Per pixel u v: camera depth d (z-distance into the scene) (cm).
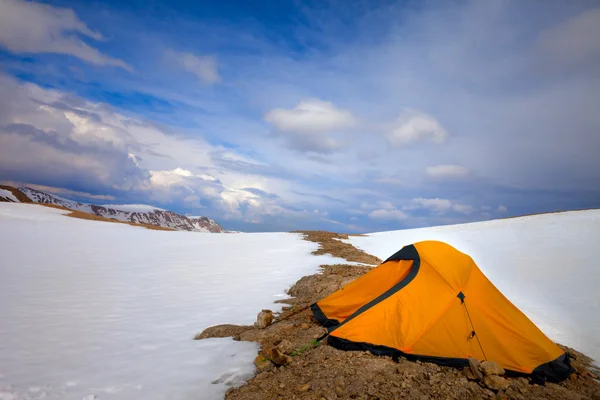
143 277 1253
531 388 425
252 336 603
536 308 934
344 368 448
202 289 1045
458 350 482
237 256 1891
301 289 985
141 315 761
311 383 411
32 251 1884
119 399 387
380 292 621
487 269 1617
